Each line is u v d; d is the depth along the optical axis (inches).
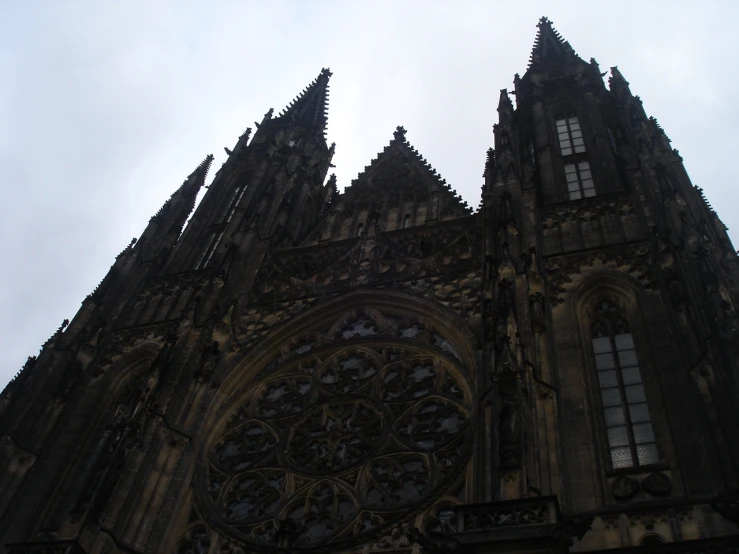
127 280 2610.7
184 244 2864.2
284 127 3730.3
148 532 1672.0
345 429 1851.6
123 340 2373.3
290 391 2017.7
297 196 3093.0
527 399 1503.4
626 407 1669.5
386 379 1962.4
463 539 1190.3
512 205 2234.3
